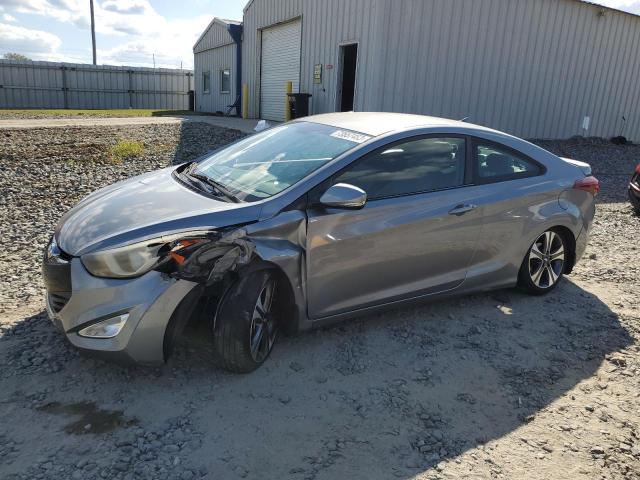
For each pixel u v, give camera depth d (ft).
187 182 12.39
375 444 8.86
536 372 11.37
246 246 9.88
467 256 13.20
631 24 55.31
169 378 10.38
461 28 44.73
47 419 9.03
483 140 13.66
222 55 78.48
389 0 40.93
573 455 8.87
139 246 9.52
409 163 12.35
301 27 53.67
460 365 11.48
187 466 8.13
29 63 106.32
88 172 28.84
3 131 41.98
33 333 11.69
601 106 57.06
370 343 12.19
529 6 47.85
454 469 8.39
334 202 10.44
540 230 14.35
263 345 10.84
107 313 9.32
